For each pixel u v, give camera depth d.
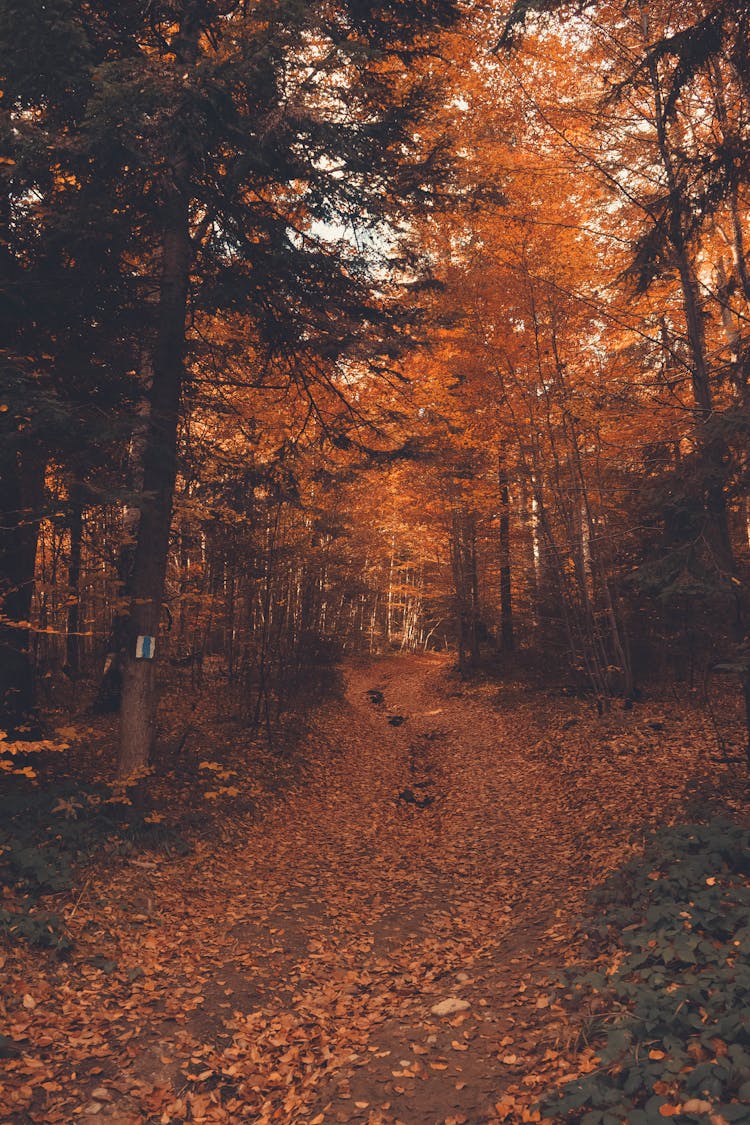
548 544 16.62
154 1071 4.39
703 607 13.60
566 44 10.02
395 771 14.34
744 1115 2.91
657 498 8.13
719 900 4.91
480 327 15.41
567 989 4.82
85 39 6.39
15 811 7.27
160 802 9.21
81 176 7.48
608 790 10.12
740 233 9.12
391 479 19.33
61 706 13.41
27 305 7.43
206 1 7.64
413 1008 5.18
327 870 8.51
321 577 16.91
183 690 16.27
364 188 8.54
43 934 5.44
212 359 10.77
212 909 6.93
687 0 8.63
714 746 11.20
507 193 12.09
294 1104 4.10
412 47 9.24
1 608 9.05
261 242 8.71
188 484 12.40
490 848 9.16
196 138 6.92
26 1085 4.04
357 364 10.48
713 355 9.17
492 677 23.56
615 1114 3.15
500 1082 3.97
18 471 8.77
